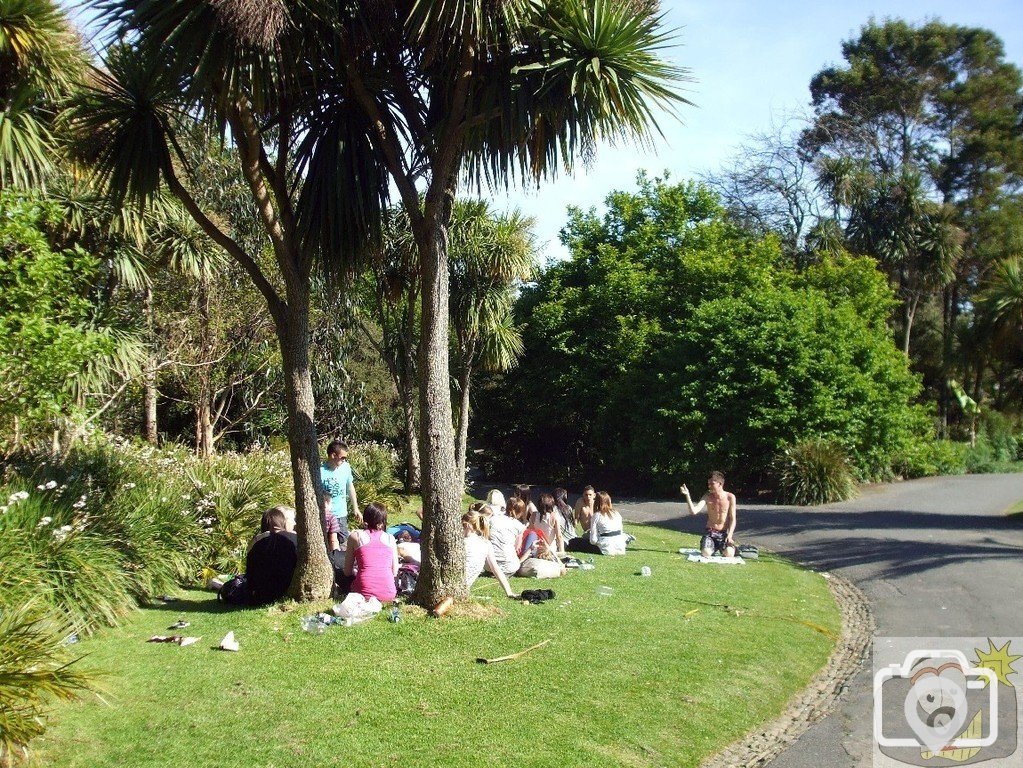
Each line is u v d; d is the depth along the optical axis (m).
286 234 7.45
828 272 27.19
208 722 4.83
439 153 7.18
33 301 6.86
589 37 6.55
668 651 6.54
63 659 5.09
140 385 14.01
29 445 9.17
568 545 12.02
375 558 7.39
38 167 9.18
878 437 22.88
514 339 22.31
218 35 6.07
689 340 23.73
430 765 4.35
